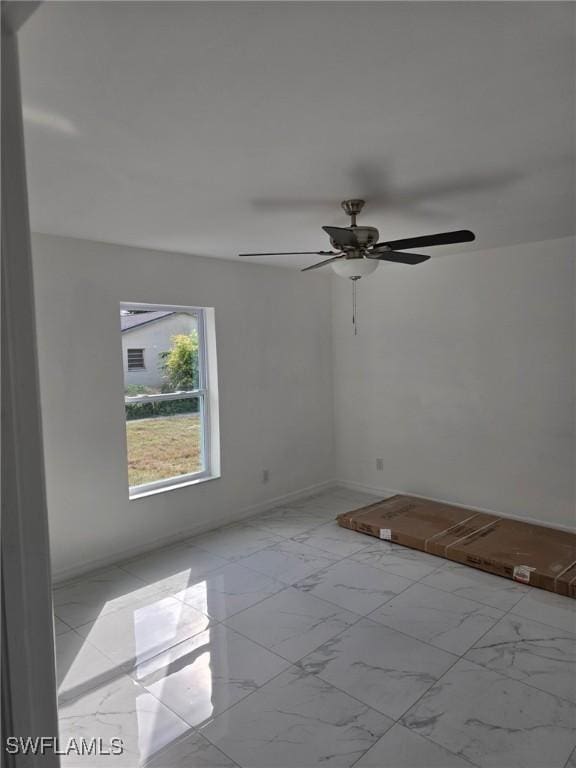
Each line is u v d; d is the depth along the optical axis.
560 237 3.88
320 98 1.69
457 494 4.67
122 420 3.78
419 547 3.90
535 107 1.79
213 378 4.45
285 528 4.42
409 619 2.94
